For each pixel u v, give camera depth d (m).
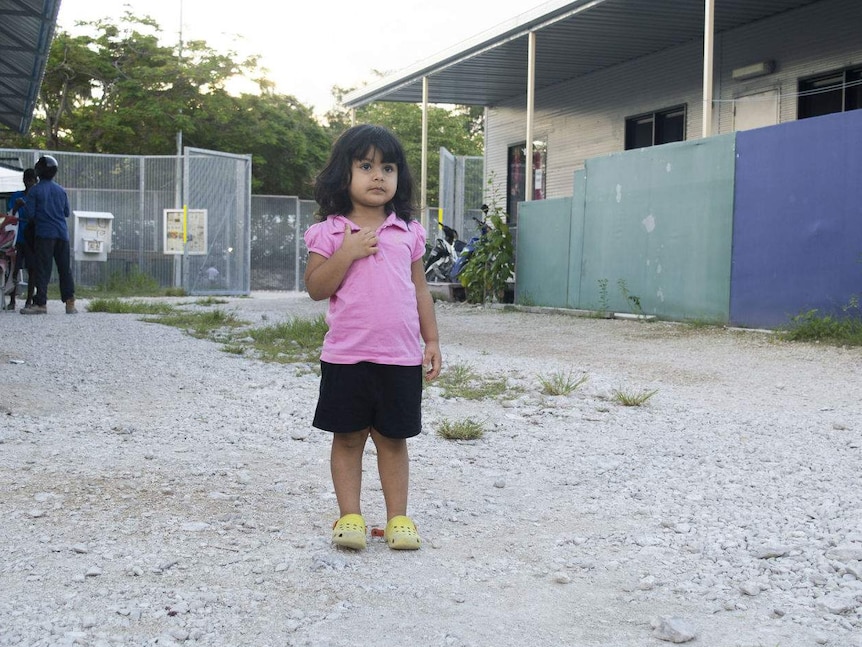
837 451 4.88
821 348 8.74
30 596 2.68
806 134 9.74
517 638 2.50
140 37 33.88
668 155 11.73
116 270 21.97
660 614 2.70
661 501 3.95
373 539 3.36
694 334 10.28
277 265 28.72
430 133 44.94
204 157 21.80
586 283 13.42
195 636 2.44
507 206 21.17
